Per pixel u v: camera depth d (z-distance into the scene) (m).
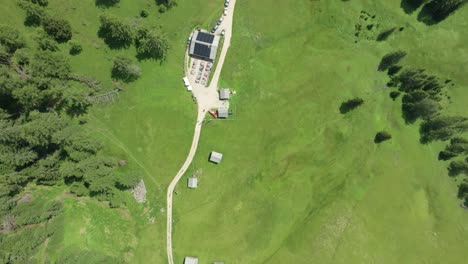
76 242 56.19
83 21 64.62
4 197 53.56
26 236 52.22
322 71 69.69
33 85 55.56
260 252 65.12
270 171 67.00
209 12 68.38
